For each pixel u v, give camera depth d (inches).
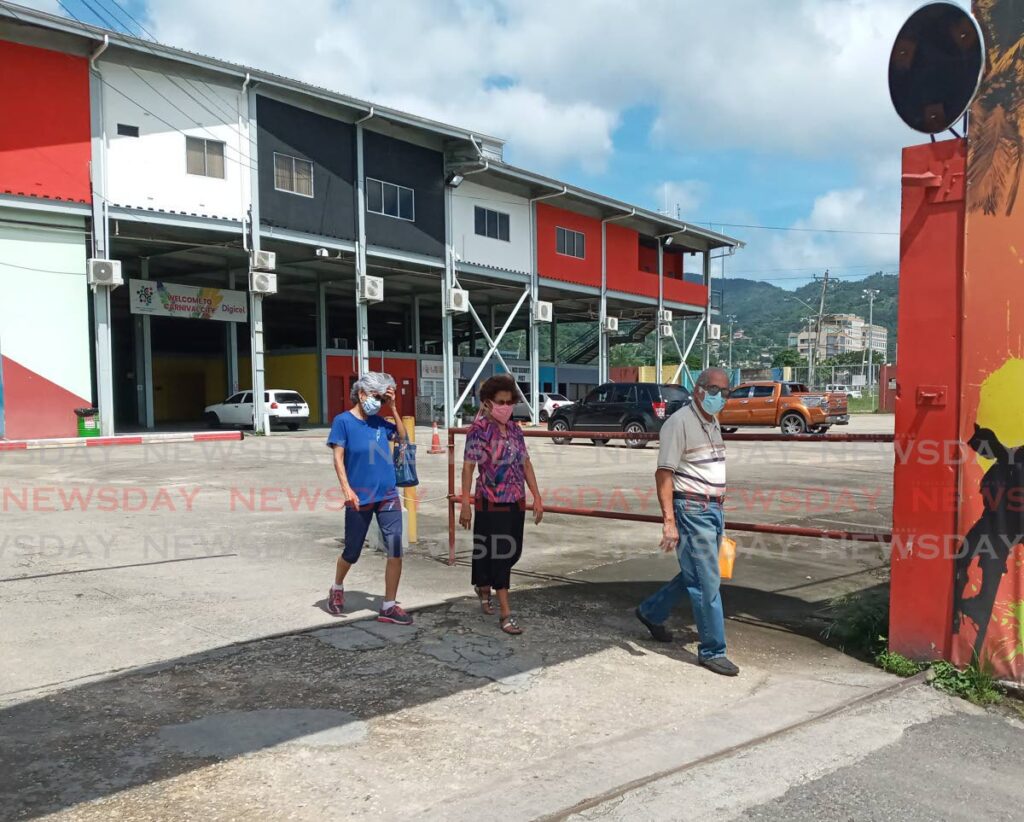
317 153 971.3
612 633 198.4
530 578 257.6
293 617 206.7
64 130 771.4
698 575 172.6
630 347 4370.1
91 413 800.3
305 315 1744.6
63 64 768.3
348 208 1008.2
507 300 1528.1
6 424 763.4
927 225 163.5
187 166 854.5
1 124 738.8
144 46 793.6
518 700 153.9
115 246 1001.5
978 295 157.6
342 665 171.6
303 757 128.6
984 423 158.1
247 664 171.6
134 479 516.4
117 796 115.0
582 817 111.3
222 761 126.6
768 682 166.2
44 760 126.2
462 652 181.3
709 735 138.4
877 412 1838.1
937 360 163.6
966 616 162.6
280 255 1070.4
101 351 808.9
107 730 137.9
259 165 911.7
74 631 192.9
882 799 118.3
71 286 794.2
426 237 1105.4
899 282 167.6
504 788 118.9
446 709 149.0
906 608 171.3
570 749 132.8
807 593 242.2
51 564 264.2
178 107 844.6
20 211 760.3
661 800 116.1
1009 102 153.3
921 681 163.2
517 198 1235.2
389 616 202.2
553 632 197.8
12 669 167.2
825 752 132.9
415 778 122.0
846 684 164.1
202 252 1041.5
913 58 163.8
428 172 1106.7
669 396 850.1
